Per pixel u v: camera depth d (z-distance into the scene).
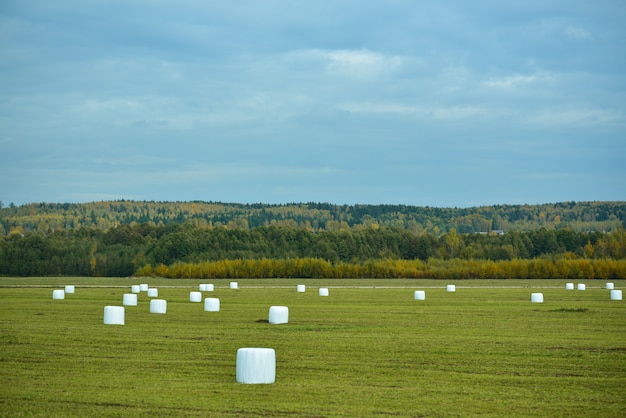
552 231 162.50
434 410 18.22
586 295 70.06
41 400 19.11
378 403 18.95
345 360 25.78
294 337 32.50
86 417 17.39
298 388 20.77
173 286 93.94
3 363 24.77
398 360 25.81
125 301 53.22
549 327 37.12
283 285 97.12
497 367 24.44
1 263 153.25
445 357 26.52
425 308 51.09
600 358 26.38
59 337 31.86
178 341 30.73
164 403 18.84
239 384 21.30
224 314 45.22
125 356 26.42
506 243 159.75
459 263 132.12
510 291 78.38
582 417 17.64
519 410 18.30
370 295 69.81
